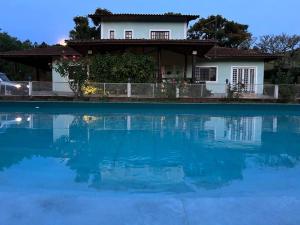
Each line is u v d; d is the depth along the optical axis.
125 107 18.67
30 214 4.00
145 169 6.83
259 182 5.90
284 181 5.96
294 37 44.53
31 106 19.02
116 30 25.30
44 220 3.84
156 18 25.06
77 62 19.95
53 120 14.28
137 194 5.05
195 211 4.09
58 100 19.66
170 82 19.83
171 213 4.02
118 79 20.33
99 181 5.89
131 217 3.92
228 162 7.52
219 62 24.44
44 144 9.41
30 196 4.61
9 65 36.25
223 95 20.12
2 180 5.89
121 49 22.20
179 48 21.22
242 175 6.41
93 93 19.58
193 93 19.59
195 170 6.79
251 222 3.79
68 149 8.77
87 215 3.98
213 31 45.94
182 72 24.34
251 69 24.47
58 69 20.23
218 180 6.03
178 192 5.25
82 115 16.08
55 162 7.36
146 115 16.28
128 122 13.83
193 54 21.22
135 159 7.72
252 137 10.77
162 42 20.02
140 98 19.45
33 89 19.88
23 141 9.83
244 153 8.47
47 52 24.91
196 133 11.38
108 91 19.52
